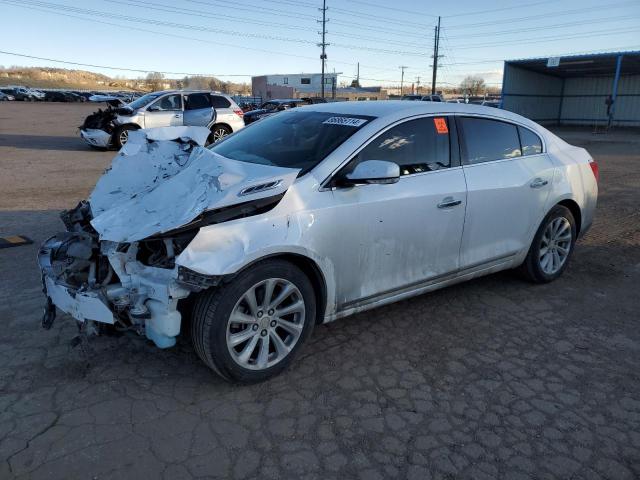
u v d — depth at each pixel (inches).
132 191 138.3
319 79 3405.5
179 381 126.1
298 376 129.6
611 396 124.0
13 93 2265.0
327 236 128.1
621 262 221.1
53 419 110.5
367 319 162.1
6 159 524.1
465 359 139.4
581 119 1648.6
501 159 170.7
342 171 133.1
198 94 635.5
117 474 95.8
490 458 102.7
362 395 122.3
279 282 123.3
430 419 114.0
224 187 115.9
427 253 150.6
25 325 151.4
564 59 1325.0
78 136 792.3
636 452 105.3
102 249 119.0
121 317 118.1
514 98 1491.1
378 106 156.0
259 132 163.3
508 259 176.1
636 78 1501.0
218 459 100.5
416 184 145.3
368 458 101.9
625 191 386.0
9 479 93.7
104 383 124.3
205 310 115.3
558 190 184.4
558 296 182.7
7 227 257.4
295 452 103.0
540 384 128.3
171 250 113.7
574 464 101.6
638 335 155.0
